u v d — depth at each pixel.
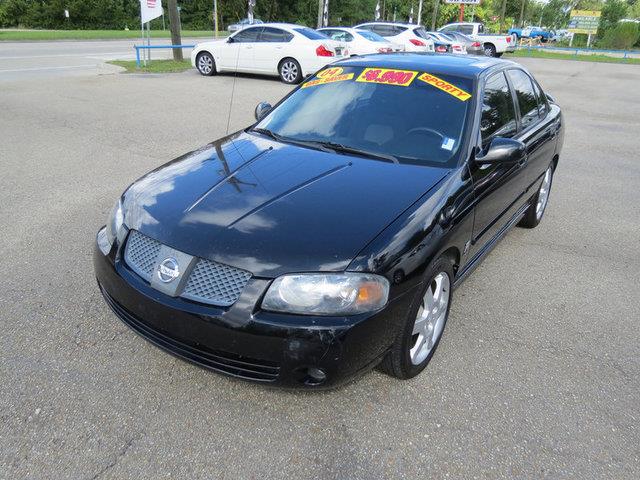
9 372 2.87
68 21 44.97
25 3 44.09
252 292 2.37
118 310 2.84
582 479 2.38
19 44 24.34
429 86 3.71
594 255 4.80
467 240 3.17
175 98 11.22
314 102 3.93
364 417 2.69
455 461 2.45
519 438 2.60
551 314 3.76
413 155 3.33
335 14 58.59
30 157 6.82
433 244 2.70
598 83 18.22
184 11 53.50
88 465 2.34
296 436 2.55
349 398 2.81
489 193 3.42
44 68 15.25
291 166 3.16
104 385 2.81
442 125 3.46
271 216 2.63
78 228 4.73
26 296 3.60
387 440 2.55
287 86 13.62
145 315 2.60
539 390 2.95
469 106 3.53
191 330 2.46
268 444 2.50
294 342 2.35
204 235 2.54
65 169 6.41
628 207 6.16
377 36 18.33
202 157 3.42
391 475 2.37
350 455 2.46
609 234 5.32
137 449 2.44
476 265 3.69
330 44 13.90
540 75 20.11
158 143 7.72
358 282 2.38
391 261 2.48
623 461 2.49
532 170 4.43
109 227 3.00
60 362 2.96
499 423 2.69
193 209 2.72
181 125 8.85
